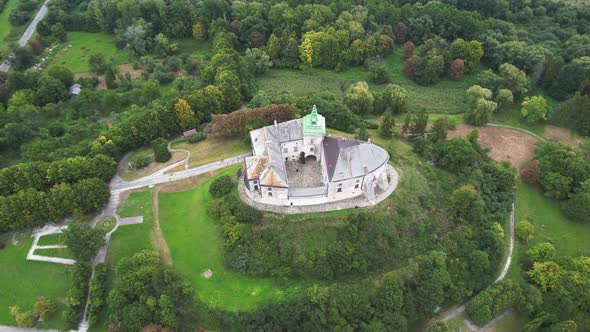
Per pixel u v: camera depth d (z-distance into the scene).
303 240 109.25
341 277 107.62
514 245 124.94
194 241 113.88
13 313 103.62
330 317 98.88
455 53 199.38
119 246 115.44
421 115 146.75
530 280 114.62
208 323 102.38
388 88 174.12
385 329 98.31
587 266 111.62
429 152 139.38
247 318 99.38
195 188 127.81
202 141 151.12
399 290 102.75
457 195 120.75
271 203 115.19
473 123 168.88
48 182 124.31
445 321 108.94
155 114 149.62
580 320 105.62
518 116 174.12
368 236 108.38
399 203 117.31
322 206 114.12
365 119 171.00
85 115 175.62
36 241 118.12
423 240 116.06
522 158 152.88
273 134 125.62
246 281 106.00
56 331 104.06
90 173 127.62
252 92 187.62
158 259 107.94
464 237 116.88
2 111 165.12
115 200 126.88
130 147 147.88
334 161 113.00
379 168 115.25
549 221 132.50
